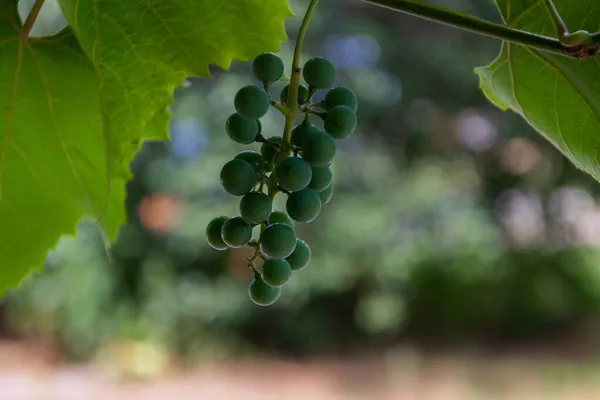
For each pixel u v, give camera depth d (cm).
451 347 238
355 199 219
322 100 37
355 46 221
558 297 245
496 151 239
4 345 236
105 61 41
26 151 44
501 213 245
